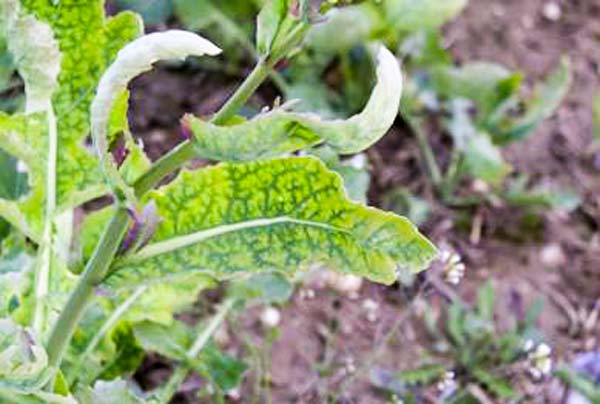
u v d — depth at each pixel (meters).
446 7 1.05
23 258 0.78
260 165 0.63
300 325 0.96
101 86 0.58
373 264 0.64
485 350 0.94
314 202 0.63
